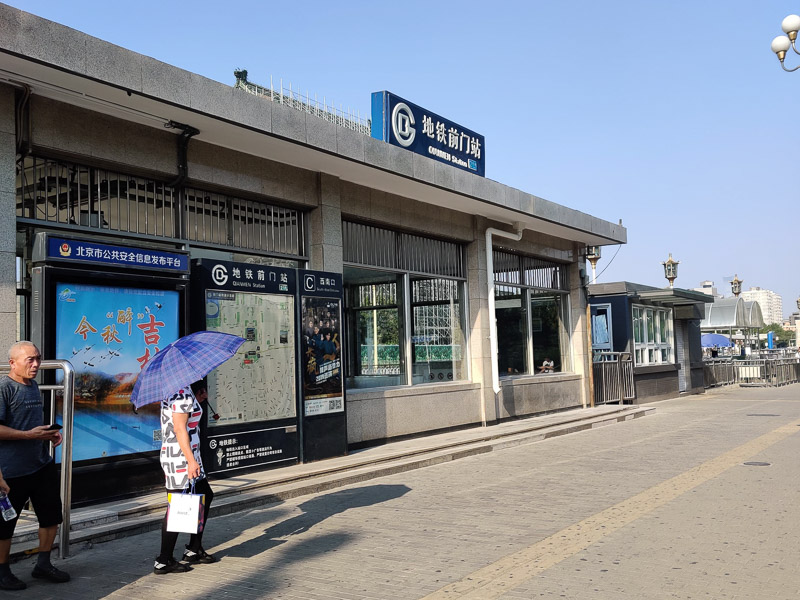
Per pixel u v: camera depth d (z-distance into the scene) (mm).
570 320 19828
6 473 5441
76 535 6609
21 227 7859
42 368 6574
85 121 8344
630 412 18172
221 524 7492
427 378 14219
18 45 6688
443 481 9758
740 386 31078
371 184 12445
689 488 8648
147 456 8102
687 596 4898
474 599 4973
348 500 8586
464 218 15250
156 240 9211
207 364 5789
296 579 5582
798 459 10734
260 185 10609
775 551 5934
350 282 12375
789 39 12070
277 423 9945
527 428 14672
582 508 7758
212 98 8602
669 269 27828
